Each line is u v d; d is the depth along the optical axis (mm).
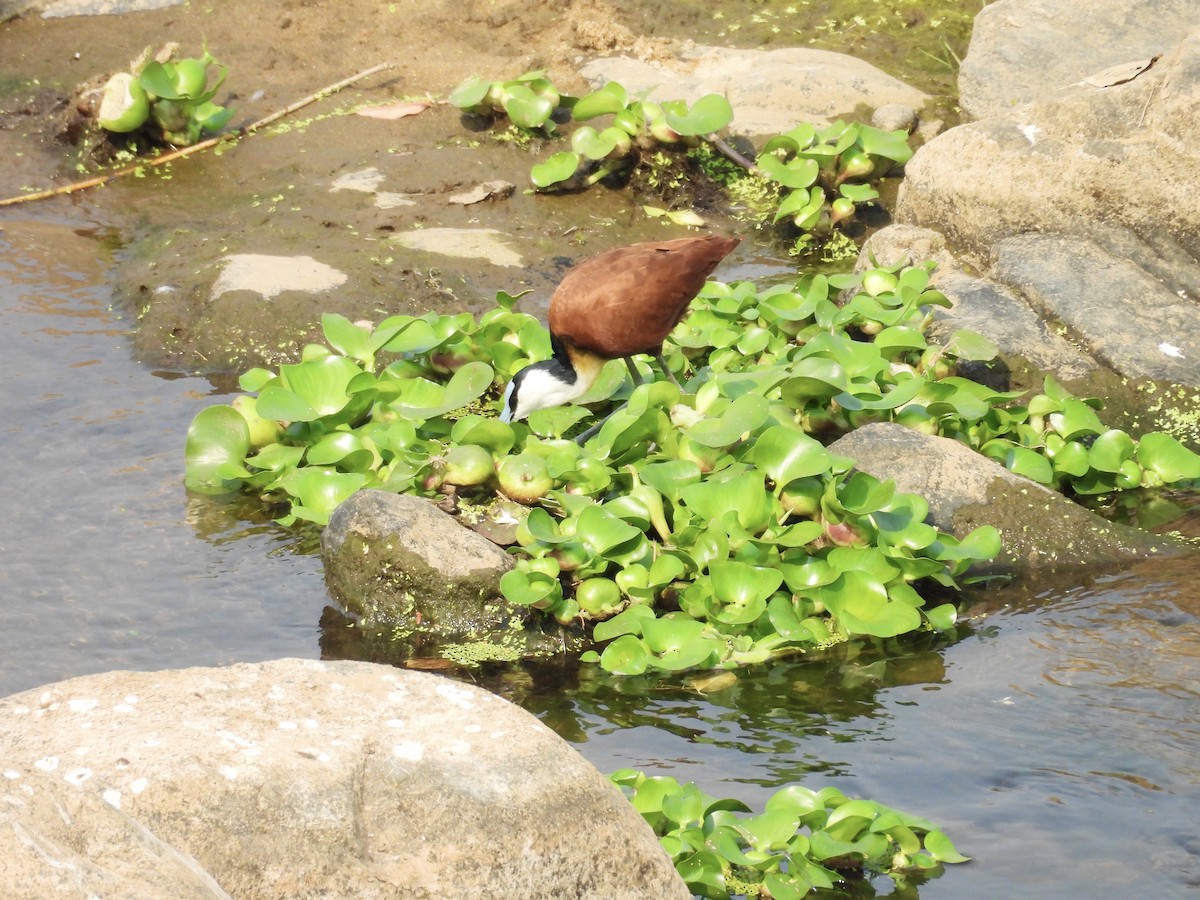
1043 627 8711
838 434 10875
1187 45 12516
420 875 4742
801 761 7352
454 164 16016
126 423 11484
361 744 5102
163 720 5160
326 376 10969
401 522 8867
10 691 8008
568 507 9383
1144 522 10250
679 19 18797
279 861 4668
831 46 18078
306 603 9172
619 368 11477
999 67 15000
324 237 14453
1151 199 12648
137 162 16469
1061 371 11828
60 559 9531
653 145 15523
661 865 5133
